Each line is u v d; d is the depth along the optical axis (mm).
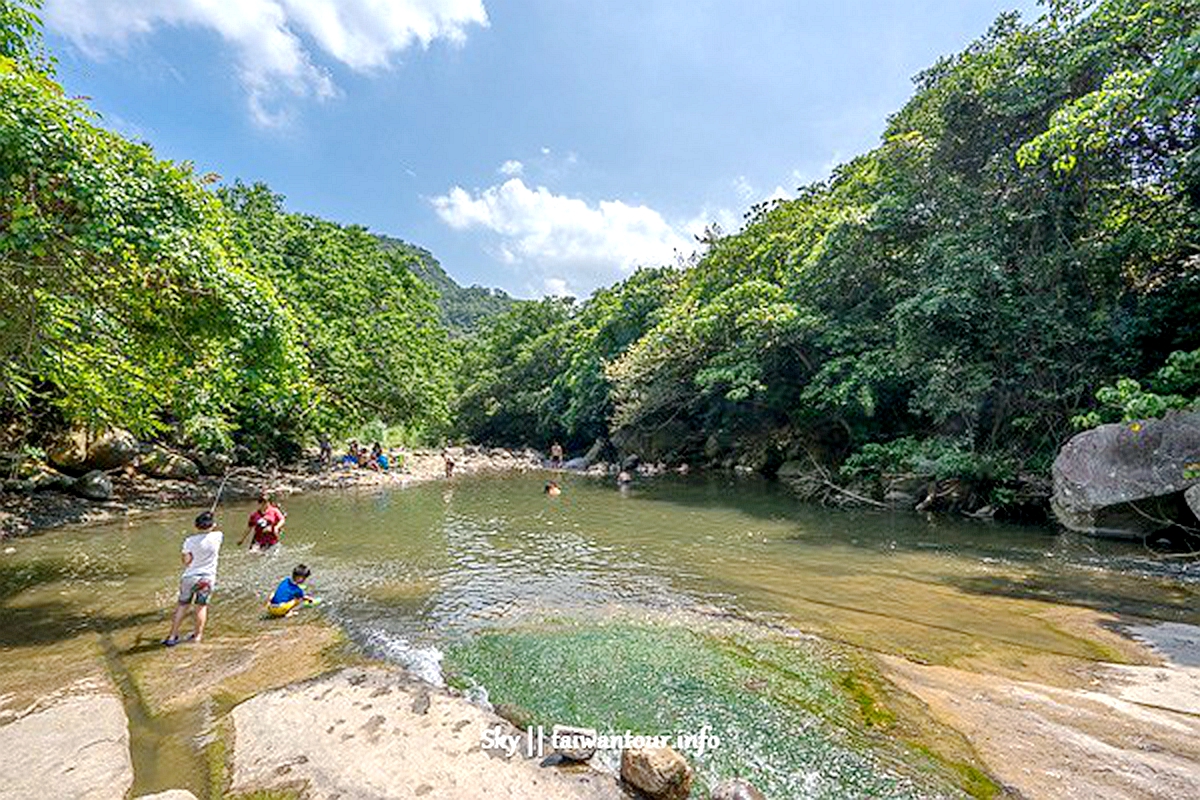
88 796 3838
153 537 12055
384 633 7000
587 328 43656
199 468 19641
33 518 13008
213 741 4594
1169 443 10914
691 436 31641
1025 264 14289
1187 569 9672
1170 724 4609
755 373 21406
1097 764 4078
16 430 14391
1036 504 14141
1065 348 13641
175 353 8891
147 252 6523
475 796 3854
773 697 5273
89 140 6312
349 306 26266
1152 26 11945
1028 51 15469
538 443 46375
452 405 48375
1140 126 12445
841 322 19578
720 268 29625
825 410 21609
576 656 6246
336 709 4984
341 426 24922
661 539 12812
